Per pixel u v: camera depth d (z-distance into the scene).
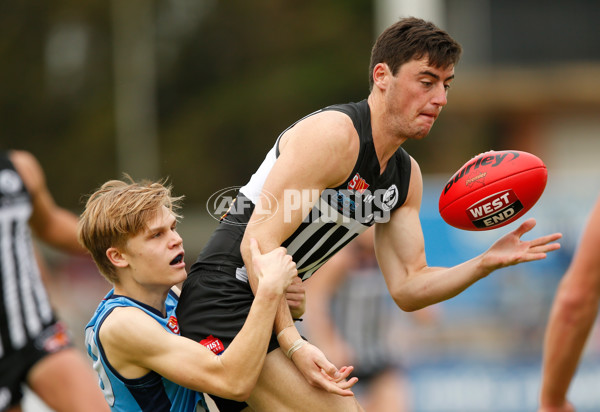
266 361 13.20
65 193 106.19
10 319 19.50
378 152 13.62
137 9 109.00
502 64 77.62
